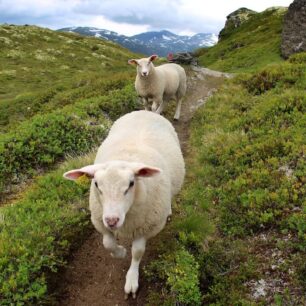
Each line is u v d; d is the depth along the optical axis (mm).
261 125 3281
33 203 2316
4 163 3039
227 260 1881
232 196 2348
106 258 1992
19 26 19109
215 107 4418
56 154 3303
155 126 2119
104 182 1416
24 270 1706
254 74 5113
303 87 4137
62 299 1770
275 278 1737
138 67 3967
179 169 2031
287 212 2102
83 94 6312
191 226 2029
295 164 2500
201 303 1670
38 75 13289
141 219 1618
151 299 1684
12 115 7984
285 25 10570
